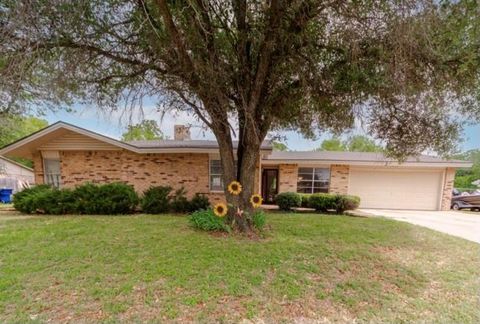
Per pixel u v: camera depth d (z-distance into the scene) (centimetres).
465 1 320
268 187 1332
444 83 433
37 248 434
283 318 263
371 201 1314
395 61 370
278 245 464
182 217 728
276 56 461
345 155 1341
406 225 717
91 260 384
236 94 513
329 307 286
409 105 508
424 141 548
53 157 1056
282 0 370
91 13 386
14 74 380
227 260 388
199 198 879
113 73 508
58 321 247
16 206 816
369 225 682
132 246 445
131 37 454
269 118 550
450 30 352
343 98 515
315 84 488
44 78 445
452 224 901
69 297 286
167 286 312
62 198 799
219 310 270
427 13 321
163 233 525
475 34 351
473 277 379
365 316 274
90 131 959
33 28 362
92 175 1041
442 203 1286
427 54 379
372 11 357
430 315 280
